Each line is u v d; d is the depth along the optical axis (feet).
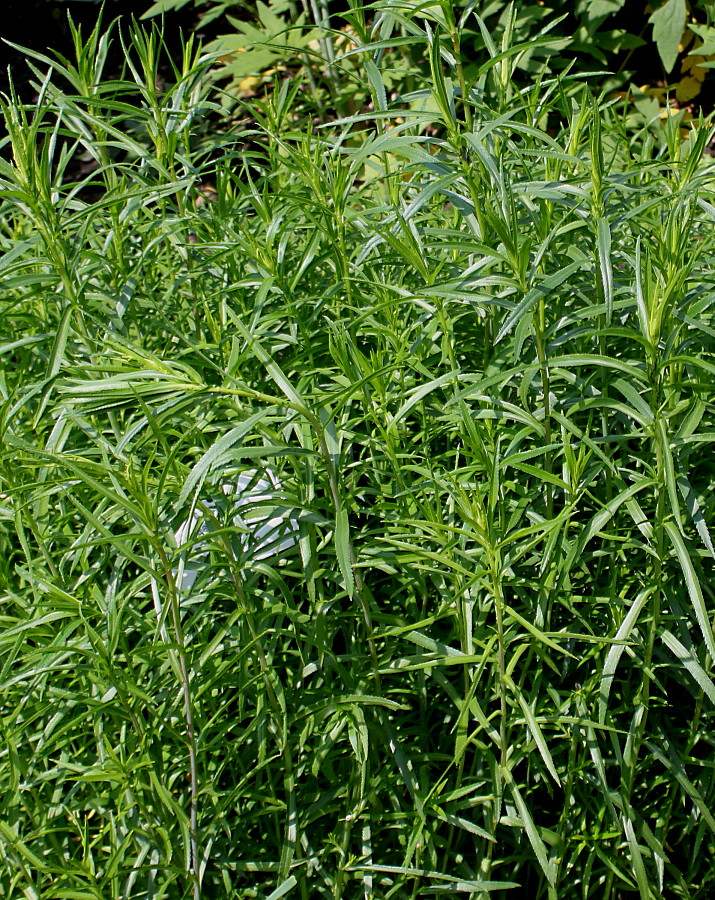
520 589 6.79
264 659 6.19
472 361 8.18
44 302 8.21
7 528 7.70
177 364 5.32
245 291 8.04
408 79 16.44
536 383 6.84
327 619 6.62
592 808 7.14
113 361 6.14
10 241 8.52
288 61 16.49
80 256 7.22
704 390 5.87
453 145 6.68
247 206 8.72
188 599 6.39
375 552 5.99
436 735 7.49
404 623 6.51
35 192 6.72
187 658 6.17
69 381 5.76
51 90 7.39
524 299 5.58
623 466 7.45
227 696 6.91
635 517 6.00
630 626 5.83
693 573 5.28
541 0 18.85
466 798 6.82
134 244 8.95
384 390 6.47
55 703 6.30
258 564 6.05
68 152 7.74
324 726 6.73
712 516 6.94
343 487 6.73
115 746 6.91
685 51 19.34
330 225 7.66
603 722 5.86
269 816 6.91
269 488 6.28
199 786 6.28
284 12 20.54
